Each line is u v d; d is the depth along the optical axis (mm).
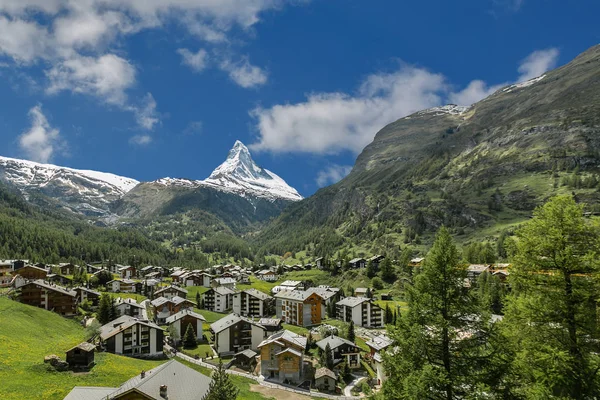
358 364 112688
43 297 130875
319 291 193250
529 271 28750
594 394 22922
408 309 27016
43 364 71438
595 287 25484
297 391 90688
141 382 51750
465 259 26578
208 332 149375
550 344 26234
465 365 24188
